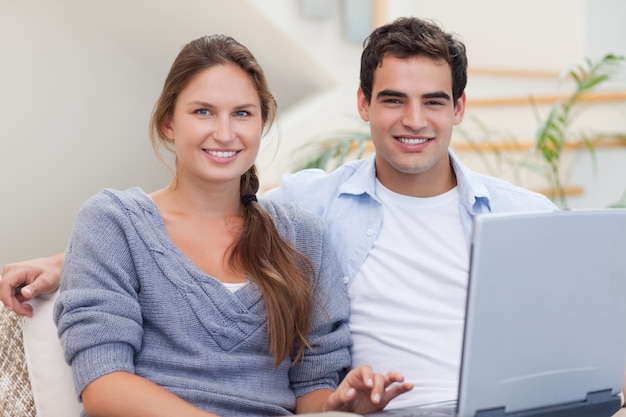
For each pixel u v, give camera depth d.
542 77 4.54
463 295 2.25
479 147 4.46
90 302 1.97
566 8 4.44
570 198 4.34
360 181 2.39
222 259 2.14
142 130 5.89
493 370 1.54
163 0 5.04
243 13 4.79
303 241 2.24
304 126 4.83
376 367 2.24
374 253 2.32
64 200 5.64
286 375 2.15
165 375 2.01
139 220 2.08
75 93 5.57
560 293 1.59
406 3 4.76
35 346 2.10
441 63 2.25
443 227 2.33
